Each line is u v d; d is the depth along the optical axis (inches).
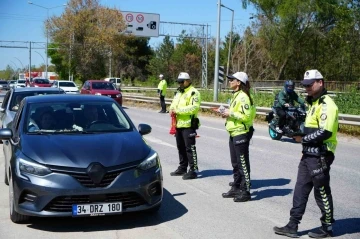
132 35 2080.5
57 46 2246.6
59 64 2438.5
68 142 234.1
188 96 328.2
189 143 335.9
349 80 1995.6
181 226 232.5
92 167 215.2
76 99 287.4
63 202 213.3
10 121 370.3
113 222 236.8
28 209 216.1
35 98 289.6
